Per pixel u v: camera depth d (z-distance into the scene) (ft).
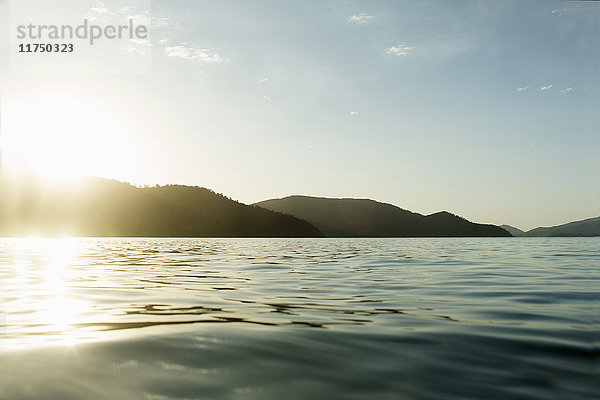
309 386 13.37
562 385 13.50
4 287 36.24
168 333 19.56
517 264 65.77
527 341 18.34
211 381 13.69
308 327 21.01
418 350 17.08
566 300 29.71
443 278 44.91
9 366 14.90
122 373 14.32
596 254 97.81
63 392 12.74
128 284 39.14
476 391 13.04
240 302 29.07
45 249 126.11
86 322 22.04
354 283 40.70
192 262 71.77
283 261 75.05
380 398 12.50
